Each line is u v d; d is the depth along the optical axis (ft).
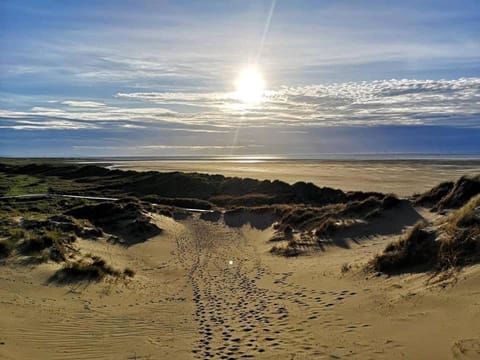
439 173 246.88
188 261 67.05
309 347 26.27
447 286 31.53
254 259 65.77
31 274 46.26
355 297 36.99
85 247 66.18
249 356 25.90
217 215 110.93
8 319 32.37
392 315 29.76
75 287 44.47
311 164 419.13
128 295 44.65
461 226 40.88
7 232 60.90
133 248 75.20
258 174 263.08
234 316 35.96
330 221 71.20
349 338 26.86
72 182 241.35
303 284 45.80
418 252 41.86
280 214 99.50
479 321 24.11
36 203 139.85
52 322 33.14
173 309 39.34
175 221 104.53
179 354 27.02
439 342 23.20
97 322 34.22
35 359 25.36
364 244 62.18
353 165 381.19
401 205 74.79
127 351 27.73
